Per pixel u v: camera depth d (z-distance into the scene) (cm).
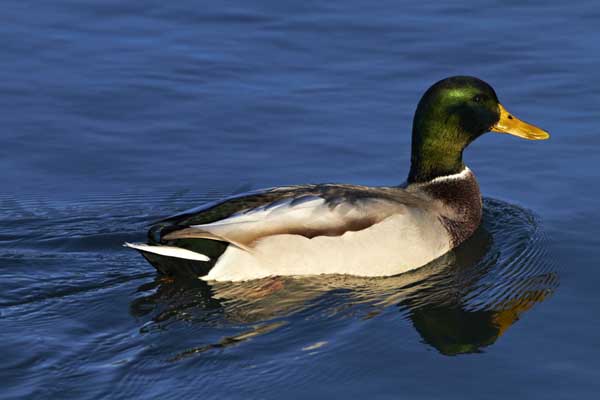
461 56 1956
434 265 1398
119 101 1831
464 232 1465
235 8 2127
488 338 1210
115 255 1417
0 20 2067
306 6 2136
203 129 1761
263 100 1836
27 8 2112
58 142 1723
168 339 1201
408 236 1371
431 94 1474
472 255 1424
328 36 2030
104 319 1246
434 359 1165
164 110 1811
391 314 1269
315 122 1775
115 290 1314
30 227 1494
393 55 1966
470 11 2112
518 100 1819
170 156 1695
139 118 1789
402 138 1731
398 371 1141
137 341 1195
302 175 1642
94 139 1734
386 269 1362
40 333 1207
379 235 1351
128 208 1556
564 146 1695
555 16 2084
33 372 1128
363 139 1730
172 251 1301
